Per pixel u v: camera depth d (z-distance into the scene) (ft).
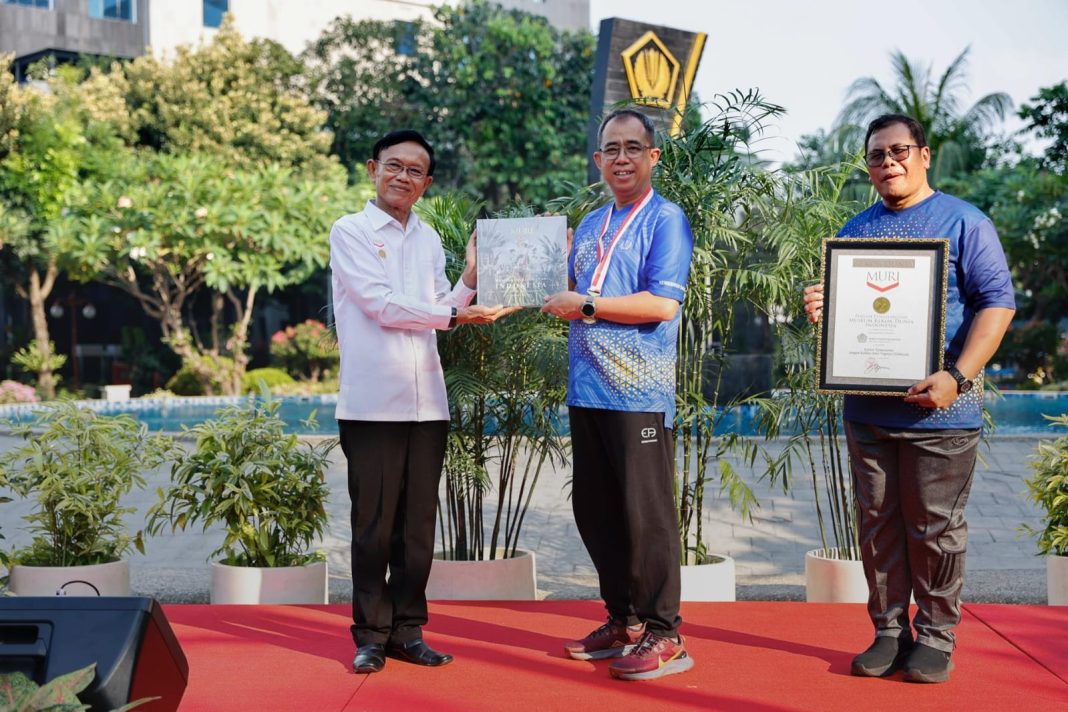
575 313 9.62
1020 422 45.60
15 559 13.53
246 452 13.35
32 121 56.18
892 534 9.70
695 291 13.00
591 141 34.24
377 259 10.07
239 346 58.23
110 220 54.03
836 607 12.10
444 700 8.89
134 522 21.24
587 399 9.84
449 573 13.05
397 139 10.18
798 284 13.74
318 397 56.95
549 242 9.94
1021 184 63.87
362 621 9.92
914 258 9.29
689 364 13.83
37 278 58.80
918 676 9.22
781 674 9.57
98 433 13.57
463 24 70.33
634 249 9.78
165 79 63.77
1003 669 9.61
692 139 12.95
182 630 11.18
